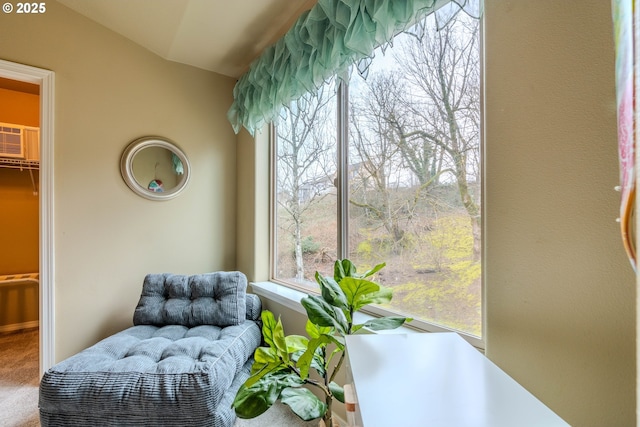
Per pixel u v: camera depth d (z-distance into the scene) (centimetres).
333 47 122
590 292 64
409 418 44
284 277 212
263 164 225
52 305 176
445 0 102
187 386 114
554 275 70
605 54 62
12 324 280
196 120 229
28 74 172
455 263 109
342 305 94
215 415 117
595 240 64
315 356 107
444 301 113
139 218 207
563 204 68
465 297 106
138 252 206
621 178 35
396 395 50
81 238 187
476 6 91
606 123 62
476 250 103
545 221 71
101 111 194
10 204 282
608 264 62
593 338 64
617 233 61
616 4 36
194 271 227
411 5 98
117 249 199
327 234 171
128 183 201
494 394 51
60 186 180
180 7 167
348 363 66
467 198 105
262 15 172
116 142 199
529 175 74
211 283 186
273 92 171
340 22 117
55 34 180
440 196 114
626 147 34
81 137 187
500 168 80
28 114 286
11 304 280
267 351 104
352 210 154
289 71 158
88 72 190
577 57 66
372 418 44
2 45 167
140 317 174
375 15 102
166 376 117
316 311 92
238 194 244
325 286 97
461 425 43
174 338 156
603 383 62
